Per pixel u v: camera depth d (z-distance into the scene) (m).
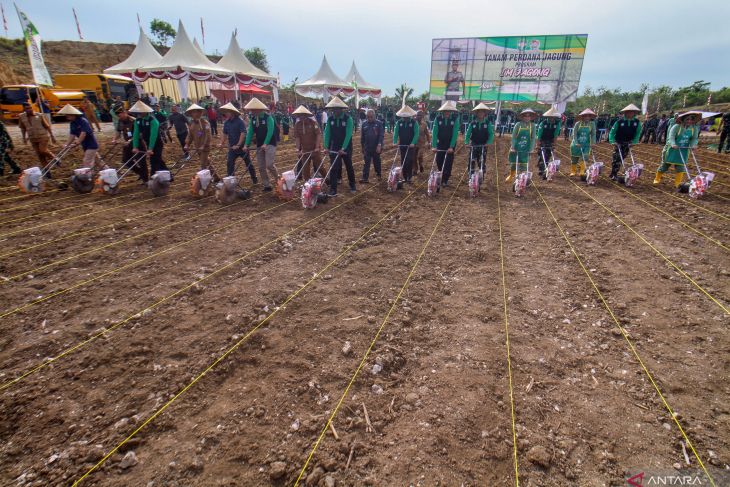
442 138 8.98
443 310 4.05
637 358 3.24
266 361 3.23
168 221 6.65
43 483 2.18
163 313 3.87
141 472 2.25
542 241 6.02
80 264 4.93
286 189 7.62
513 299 4.26
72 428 2.54
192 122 8.86
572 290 4.45
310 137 8.07
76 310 3.88
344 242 5.91
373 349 3.40
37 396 2.81
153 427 2.56
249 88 24.89
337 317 3.87
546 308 4.08
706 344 3.39
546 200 8.45
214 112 18.59
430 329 3.72
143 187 8.99
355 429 2.59
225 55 22.25
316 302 4.14
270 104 23.97
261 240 5.84
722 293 4.23
